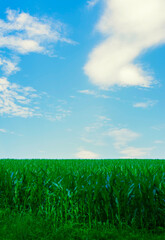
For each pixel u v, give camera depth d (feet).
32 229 12.06
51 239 11.12
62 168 21.16
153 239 10.59
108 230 11.82
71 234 11.45
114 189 12.35
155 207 12.26
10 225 12.45
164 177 14.35
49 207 13.76
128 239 10.74
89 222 12.28
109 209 12.93
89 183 13.73
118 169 16.63
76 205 13.65
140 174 14.66
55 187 14.65
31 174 16.42
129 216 12.35
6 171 17.48
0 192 16.49
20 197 15.74
